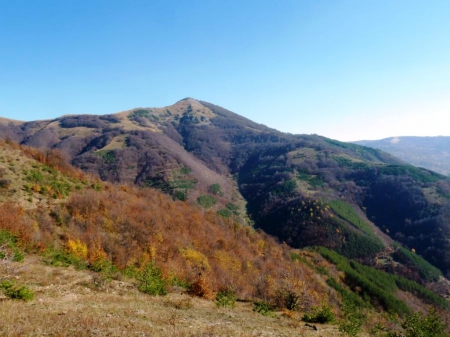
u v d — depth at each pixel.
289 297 26.12
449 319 67.56
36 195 35.88
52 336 8.99
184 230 49.75
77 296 16.61
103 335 9.59
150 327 11.36
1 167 36.88
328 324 20.66
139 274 24.98
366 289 71.06
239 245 57.75
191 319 14.76
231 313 19.20
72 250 27.31
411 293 84.50
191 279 29.19
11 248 21.64
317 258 84.62
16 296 13.69
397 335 18.19
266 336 13.29
